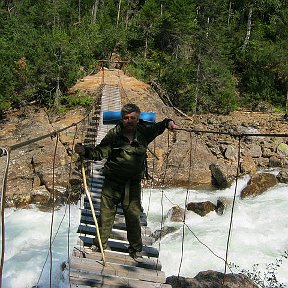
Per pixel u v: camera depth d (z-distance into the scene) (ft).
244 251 33.91
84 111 76.18
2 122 78.33
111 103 73.31
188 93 102.42
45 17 157.48
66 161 55.42
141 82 98.68
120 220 23.65
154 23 133.69
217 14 139.23
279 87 121.39
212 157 62.39
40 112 81.35
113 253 18.58
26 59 87.76
